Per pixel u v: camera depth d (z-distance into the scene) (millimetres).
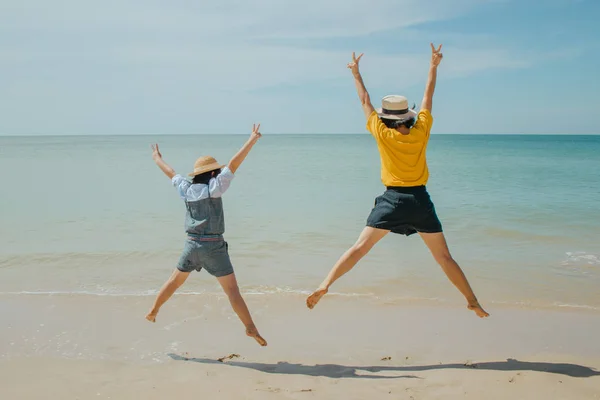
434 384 3934
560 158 41094
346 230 10227
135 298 6125
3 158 38375
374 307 5879
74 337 4883
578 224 10828
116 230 10258
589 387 3855
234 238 9539
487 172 25328
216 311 5680
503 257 8164
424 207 4031
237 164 4262
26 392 3752
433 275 7188
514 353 4574
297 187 17859
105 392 3771
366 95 4281
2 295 6215
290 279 7020
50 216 11852
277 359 4445
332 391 3814
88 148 65562
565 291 6461
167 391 3799
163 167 4469
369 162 33719
